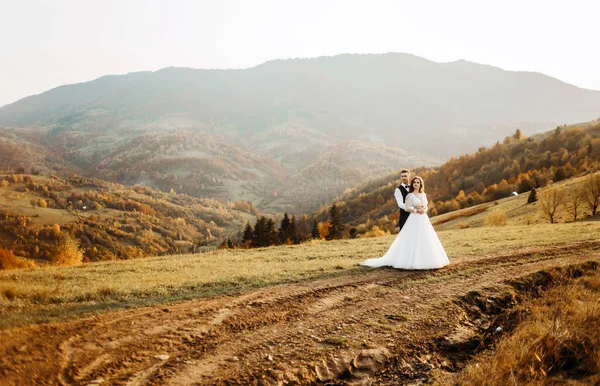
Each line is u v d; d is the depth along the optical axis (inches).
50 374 206.1
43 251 6939.0
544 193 2416.3
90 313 294.8
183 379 219.6
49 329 256.7
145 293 359.9
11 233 7854.3
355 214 7618.1
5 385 188.9
